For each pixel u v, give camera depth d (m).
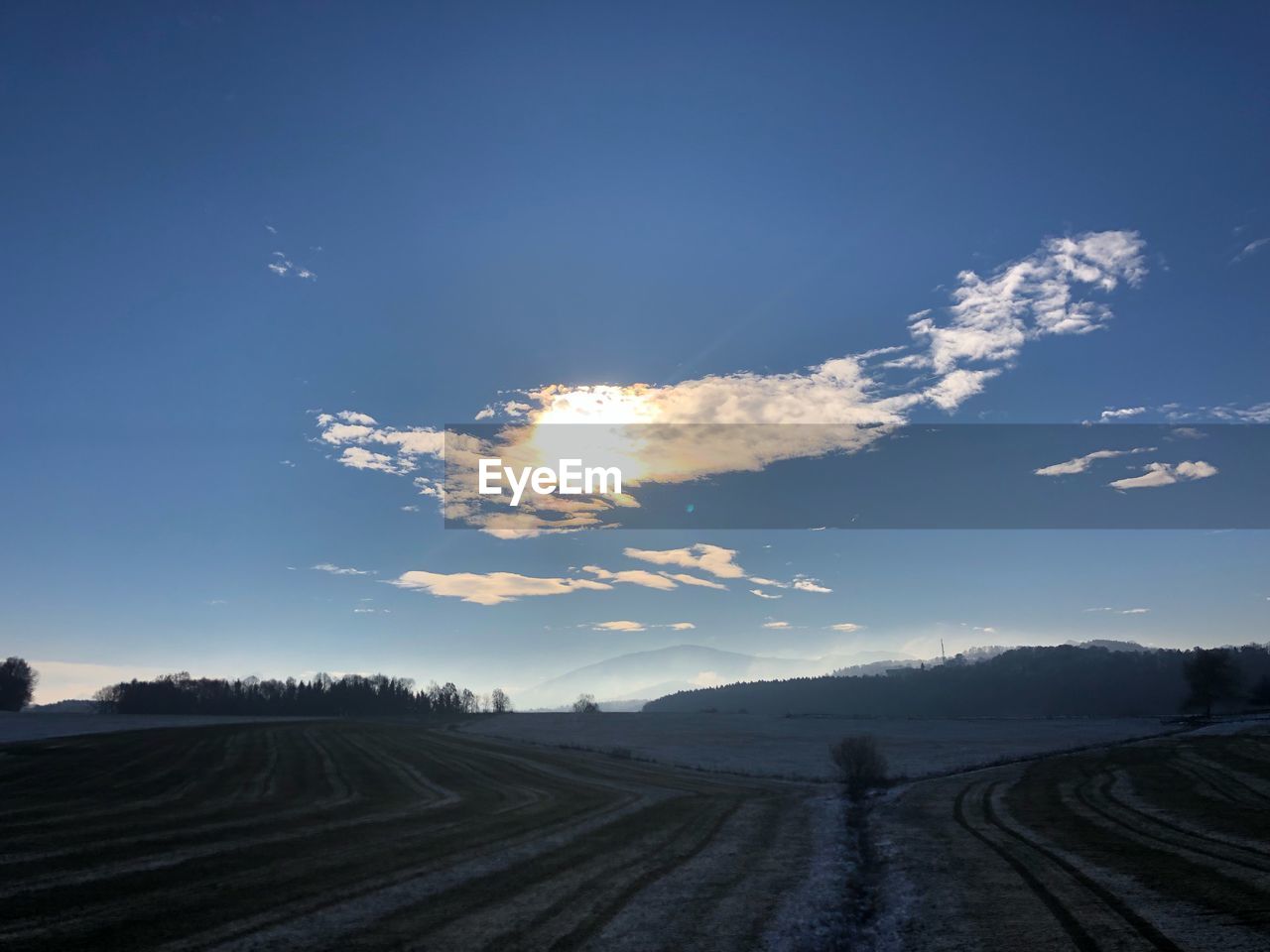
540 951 16.72
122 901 19.31
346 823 33.22
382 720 140.00
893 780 54.03
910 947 17.36
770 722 130.62
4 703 153.12
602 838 31.44
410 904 20.22
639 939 17.77
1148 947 15.56
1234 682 121.31
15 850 24.95
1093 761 57.16
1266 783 40.72
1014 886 21.59
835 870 25.92
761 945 17.66
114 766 57.91
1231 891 19.20
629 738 104.00
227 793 43.22
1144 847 25.56
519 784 51.72
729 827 35.03
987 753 74.94
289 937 17.17
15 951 15.59
